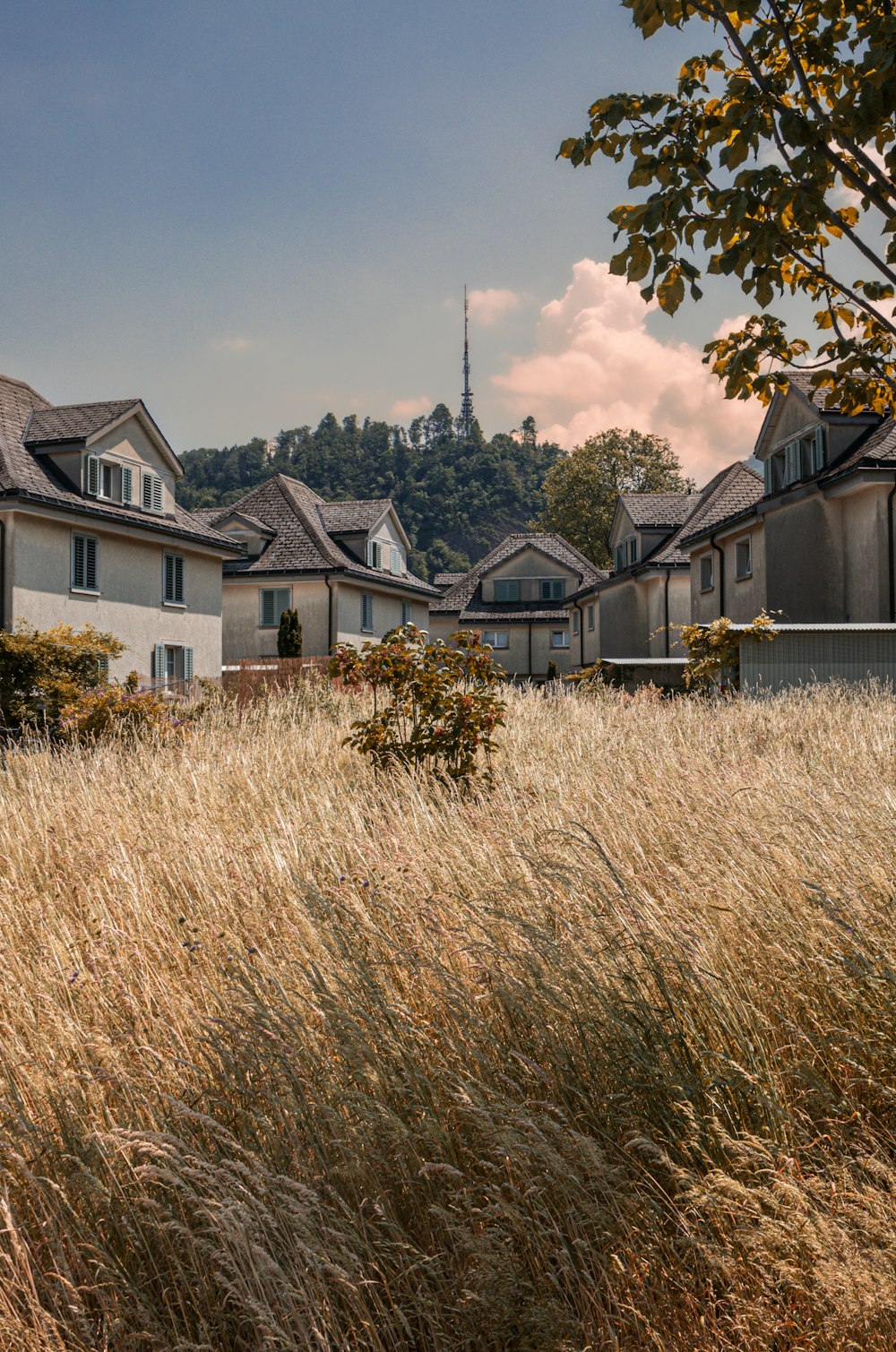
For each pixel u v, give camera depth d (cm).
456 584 6184
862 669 1811
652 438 7075
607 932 407
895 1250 228
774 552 2516
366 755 1041
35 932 523
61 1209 265
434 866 549
